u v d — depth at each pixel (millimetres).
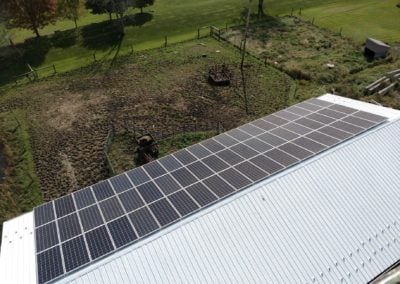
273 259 15945
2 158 30516
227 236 16375
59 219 18016
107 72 43844
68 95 39562
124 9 52656
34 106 37938
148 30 55312
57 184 27531
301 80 39781
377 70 40500
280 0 65500
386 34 50031
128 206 18188
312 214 17734
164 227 16438
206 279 14977
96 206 18547
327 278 15789
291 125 24172
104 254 15359
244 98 37281
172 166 21188
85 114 35969
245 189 18219
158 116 35031
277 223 17125
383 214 18453
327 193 18641
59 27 60812
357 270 16312
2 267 15914
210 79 40281
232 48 48031
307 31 52125
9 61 49219
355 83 38375
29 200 26219
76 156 30281
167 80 41219
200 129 32969
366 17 56281
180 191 18750
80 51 50406
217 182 19031
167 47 49219
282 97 37125
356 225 17766
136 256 15344
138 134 32188
